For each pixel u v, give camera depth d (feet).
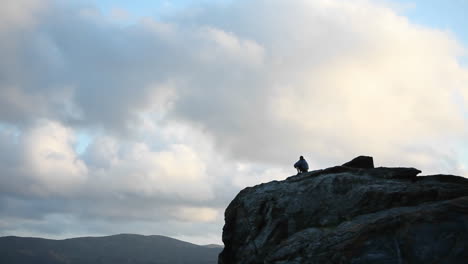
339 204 97.81
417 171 105.19
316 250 83.56
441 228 72.49
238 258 106.01
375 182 100.68
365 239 78.18
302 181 109.29
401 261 72.02
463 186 91.76
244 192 118.21
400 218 77.20
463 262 67.92
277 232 100.73
